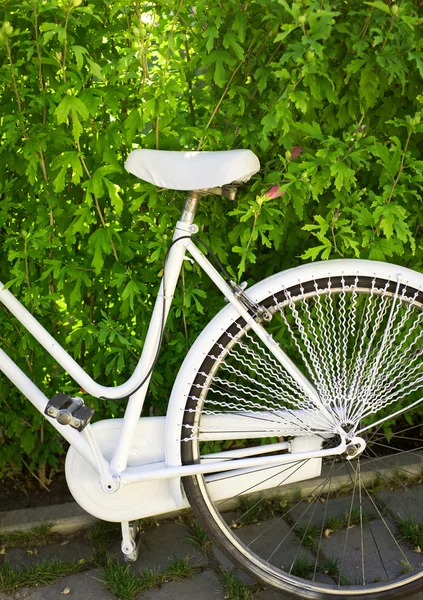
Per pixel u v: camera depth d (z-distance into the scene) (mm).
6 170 2021
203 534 2135
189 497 1853
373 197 1892
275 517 2244
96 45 1850
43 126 1848
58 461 2402
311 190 1836
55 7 1639
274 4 1665
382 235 1968
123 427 1806
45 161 1924
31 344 2064
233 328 1783
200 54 1769
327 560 2066
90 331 1999
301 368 2195
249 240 1869
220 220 1967
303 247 2115
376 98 1859
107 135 1853
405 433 2568
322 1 1604
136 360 2105
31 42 1711
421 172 1932
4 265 2102
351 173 1798
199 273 1959
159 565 2037
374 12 1669
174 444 1807
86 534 2148
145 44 1737
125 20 1869
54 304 2100
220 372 2207
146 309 2059
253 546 2129
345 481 2330
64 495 2299
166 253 1750
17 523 2129
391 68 1681
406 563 2057
